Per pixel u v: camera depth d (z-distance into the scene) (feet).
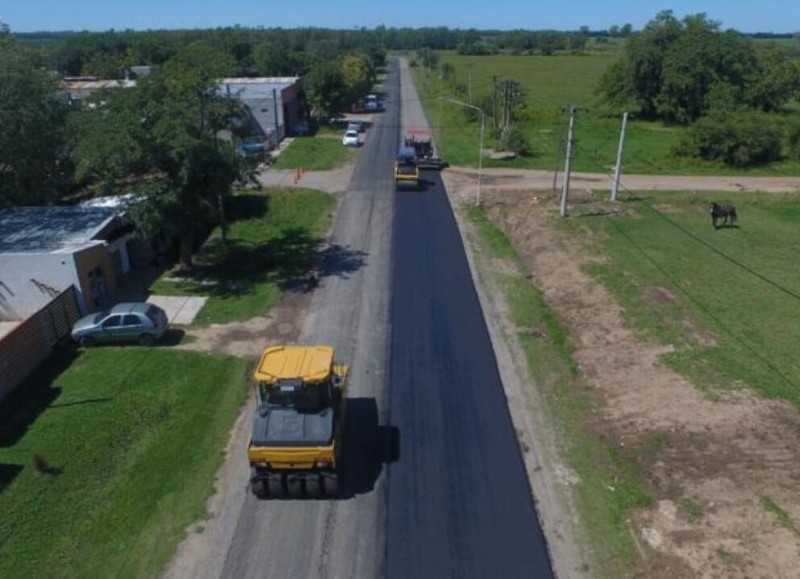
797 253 115.03
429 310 93.09
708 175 181.88
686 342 81.00
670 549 50.24
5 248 93.20
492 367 77.36
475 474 59.21
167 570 49.26
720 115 201.16
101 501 56.08
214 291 100.63
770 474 57.47
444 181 169.07
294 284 102.78
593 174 179.63
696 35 265.34
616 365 77.15
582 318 90.17
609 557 49.83
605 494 56.34
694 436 63.05
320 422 53.72
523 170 183.32
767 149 192.13
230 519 54.08
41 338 79.61
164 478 58.85
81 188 152.46
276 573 48.96
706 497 55.16
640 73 271.69
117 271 105.40
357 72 290.35
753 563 48.49
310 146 212.02
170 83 98.22
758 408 66.74
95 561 50.03
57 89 134.51
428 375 75.66
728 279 102.22
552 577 48.19
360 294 98.73
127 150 92.12
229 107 101.81
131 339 83.05
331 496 56.18
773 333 83.51
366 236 125.49
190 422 66.90
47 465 60.39
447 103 313.73
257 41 458.91
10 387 73.00
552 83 409.49
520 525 53.16
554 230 127.95
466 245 120.57
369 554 50.57
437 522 53.62
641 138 238.89
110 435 64.75
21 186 128.77
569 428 65.67
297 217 136.67
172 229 99.81
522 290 100.63
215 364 78.64
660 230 128.06
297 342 84.07
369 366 77.71
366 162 190.19
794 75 266.16
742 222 134.31
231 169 101.04
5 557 50.24
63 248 92.48
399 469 59.88
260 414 54.34
